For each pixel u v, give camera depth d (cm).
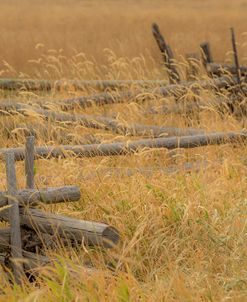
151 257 1983
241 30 8112
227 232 2130
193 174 2598
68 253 2008
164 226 2136
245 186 2562
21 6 12838
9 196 1914
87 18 9794
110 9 12062
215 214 2175
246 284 1794
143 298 1689
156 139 2878
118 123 3153
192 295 1720
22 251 1967
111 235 1902
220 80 3778
